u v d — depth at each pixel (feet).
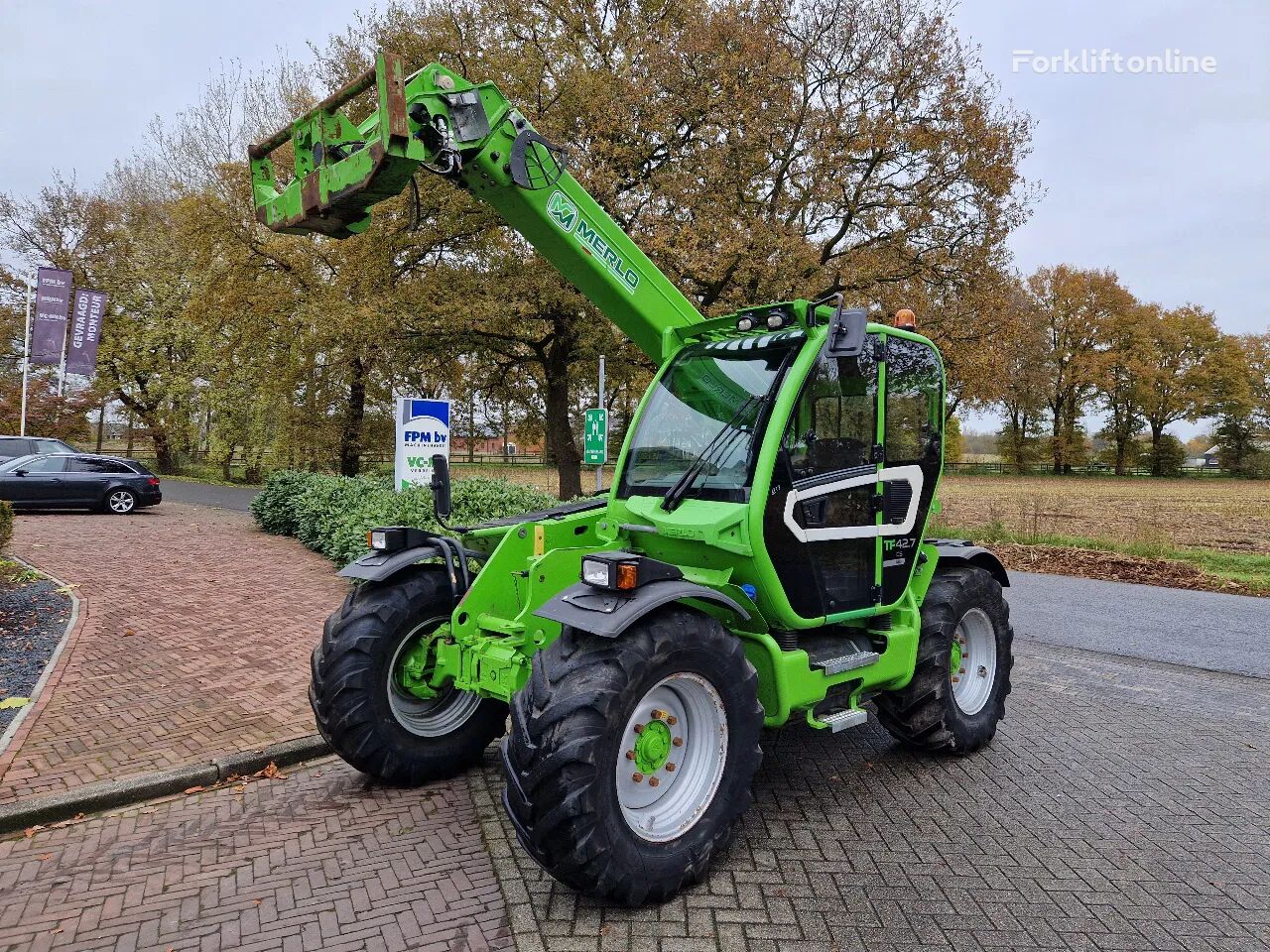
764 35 50.65
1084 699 19.02
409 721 13.64
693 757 10.82
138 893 10.12
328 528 34.19
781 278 52.26
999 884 10.55
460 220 59.82
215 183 78.95
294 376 67.51
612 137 57.88
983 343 54.03
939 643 14.47
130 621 23.36
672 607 10.71
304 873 10.67
